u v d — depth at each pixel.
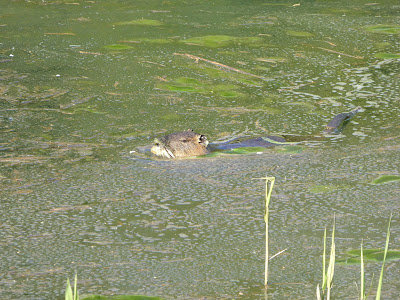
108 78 18.77
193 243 9.84
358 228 10.30
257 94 17.64
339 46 22.23
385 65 20.17
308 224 10.47
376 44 22.41
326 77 19.09
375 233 10.11
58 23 25.02
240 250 9.61
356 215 10.79
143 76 19.00
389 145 14.00
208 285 8.55
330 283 7.51
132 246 9.73
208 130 14.93
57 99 16.92
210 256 9.42
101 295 8.24
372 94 17.56
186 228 10.34
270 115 15.99
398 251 9.46
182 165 13.02
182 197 11.52
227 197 11.52
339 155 13.48
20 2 28.78
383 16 26.28
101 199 11.40
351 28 24.48
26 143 13.98
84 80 18.55
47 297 8.22
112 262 9.22
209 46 22.08
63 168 12.73
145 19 25.53
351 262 9.18
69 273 8.90
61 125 15.10
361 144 14.09
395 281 8.63
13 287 8.48
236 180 12.27
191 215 10.83
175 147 13.46
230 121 15.54
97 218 10.70
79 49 21.62
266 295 8.27
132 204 11.22
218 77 19.00
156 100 17.02
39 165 12.85
